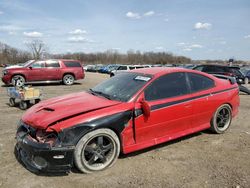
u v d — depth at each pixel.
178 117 5.20
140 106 4.67
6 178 4.04
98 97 4.95
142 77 5.16
